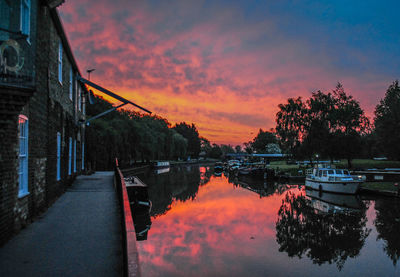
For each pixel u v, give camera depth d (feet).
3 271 16.84
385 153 122.62
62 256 19.29
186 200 77.71
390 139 114.73
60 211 32.71
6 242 21.47
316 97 140.15
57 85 39.78
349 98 131.75
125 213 20.34
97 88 58.54
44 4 30.89
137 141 142.10
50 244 21.57
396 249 39.86
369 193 82.84
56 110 38.86
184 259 35.12
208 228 49.44
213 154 550.36
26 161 26.25
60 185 42.57
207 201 76.33
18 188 23.66
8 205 21.61
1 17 19.06
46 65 33.01
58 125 40.45
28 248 20.63
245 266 33.55
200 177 152.15
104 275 16.57
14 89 18.15
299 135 145.38
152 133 187.11
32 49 20.10
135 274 11.17
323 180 89.40
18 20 19.71
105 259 18.90
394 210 63.21
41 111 30.89
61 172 43.55
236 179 140.77
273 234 46.26
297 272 31.99
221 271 32.07
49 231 24.82
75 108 57.67
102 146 103.60
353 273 32.24
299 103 146.41
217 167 200.64
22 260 18.52
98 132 104.99
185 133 409.28
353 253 38.34
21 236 23.34
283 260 35.40
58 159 41.68
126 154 128.77
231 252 38.11
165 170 205.36
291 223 53.21
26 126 26.04
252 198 81.10
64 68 45.85
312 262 35.12
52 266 17.66
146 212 57.36
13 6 19.53
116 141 113.70
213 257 36.11
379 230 48.73
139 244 41.09
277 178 130.00
